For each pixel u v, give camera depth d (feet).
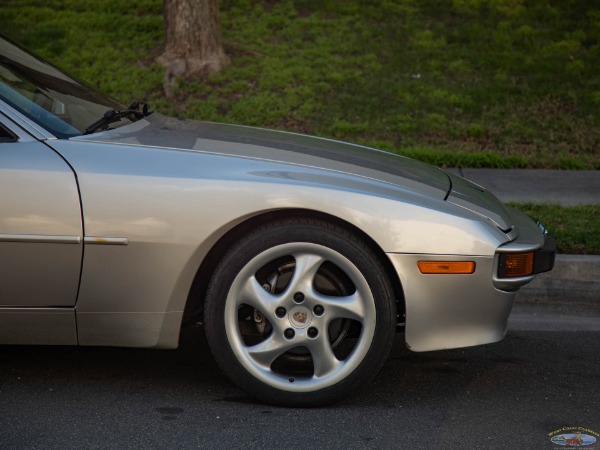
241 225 11.18
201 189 10.83
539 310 16.37
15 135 11.14
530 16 39.29
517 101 31.24
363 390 12.07
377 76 33.01
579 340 14.70
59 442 10.09
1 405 11.19
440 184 12.26
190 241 10.77
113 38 35.73
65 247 10.78
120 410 11.13
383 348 11.04
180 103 30.71
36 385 11.94
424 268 10.82
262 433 10.48
